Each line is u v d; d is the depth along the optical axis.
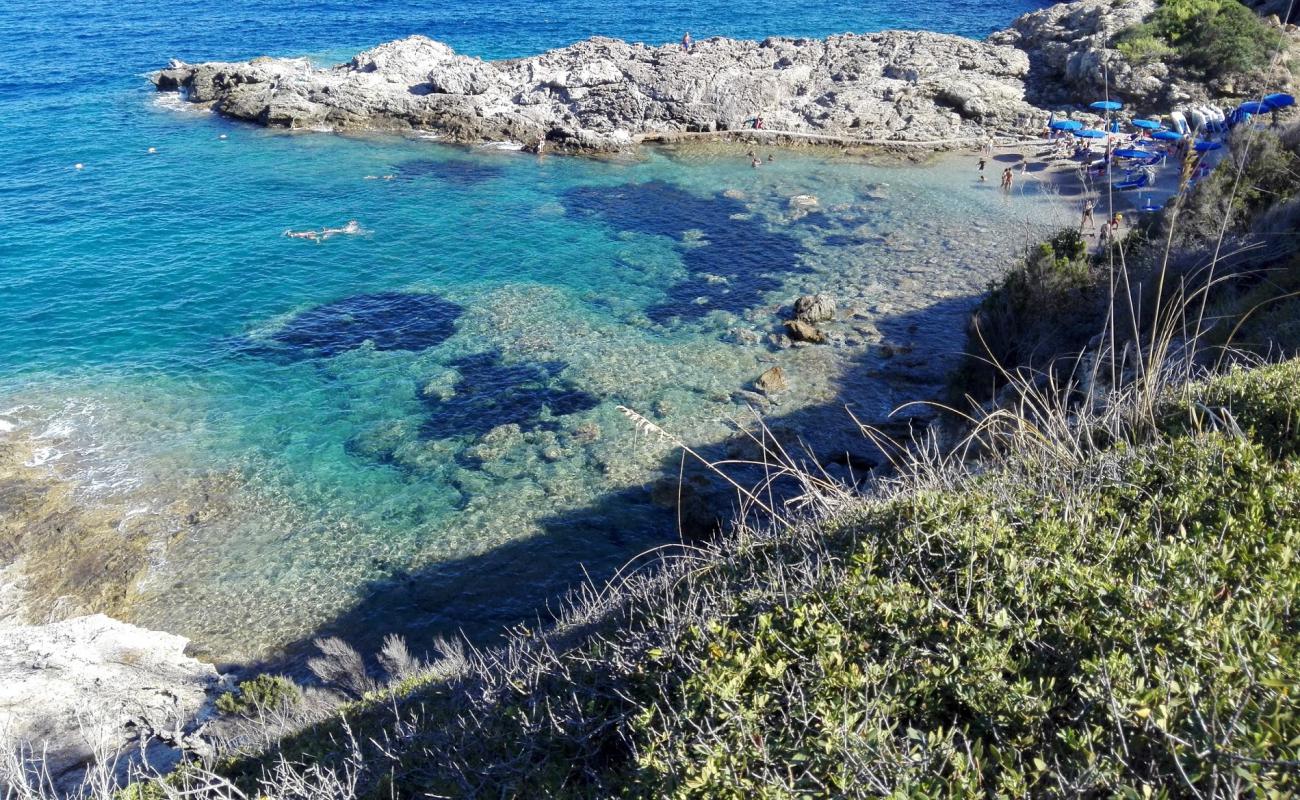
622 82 62.94
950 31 88.19
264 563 21.64
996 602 4.64
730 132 60.31
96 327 33.91
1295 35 55.56
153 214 46.12
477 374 30.53
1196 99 53.19
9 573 21.19
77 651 17.69
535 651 7.64
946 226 43.53
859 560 5.59
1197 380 8.67
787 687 4.44
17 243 41.69
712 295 36.91
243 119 63.41
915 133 57.97
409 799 5.39
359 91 63.62
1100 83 56.88
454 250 42.41
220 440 26.67
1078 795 3.20
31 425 27.14
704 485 23.81
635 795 4.06
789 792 3.58
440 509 23.44
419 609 20.03
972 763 3.56
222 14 103.19
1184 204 21.84
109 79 73.56
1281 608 4.03
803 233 43.84
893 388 28.66
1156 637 3.99
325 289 37.84
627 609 7.50
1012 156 53.81
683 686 4.60
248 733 11.17
